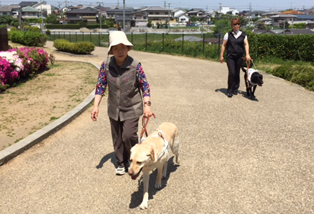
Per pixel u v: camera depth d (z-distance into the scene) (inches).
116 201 141.5
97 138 216.7
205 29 3806.6
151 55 858.1
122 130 158.7
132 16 4471.0
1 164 177.6
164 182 156.0
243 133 219.9
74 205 139.3
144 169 128.7
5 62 372.5
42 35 1034.7
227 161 176.6
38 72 499.5
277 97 326.3
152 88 377.4
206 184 152.8
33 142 205.3
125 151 164.7
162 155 134.6
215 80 421.7
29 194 149.2
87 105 293.4
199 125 238.5
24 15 4854.8
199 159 179.9
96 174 166.4
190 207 134.8
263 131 223.3
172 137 151.6
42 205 140.2
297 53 647.1
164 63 632.4
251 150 190.9
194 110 279.7
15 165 178.7
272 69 502.9
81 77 454.6
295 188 146.7
